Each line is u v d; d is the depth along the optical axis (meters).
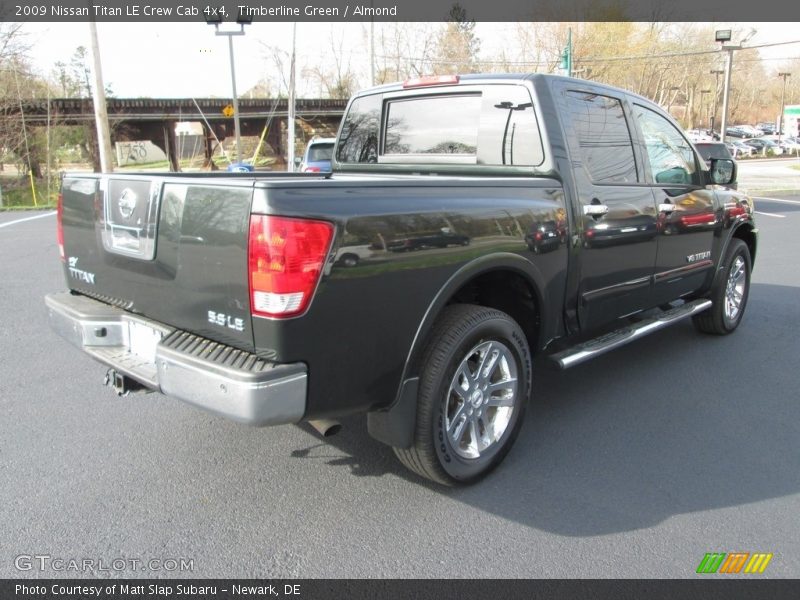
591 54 58.31
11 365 5.02
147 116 38.62
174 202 2.76
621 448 3.72
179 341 2.77
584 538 2.85
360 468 3.47
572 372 5.01
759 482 3.35
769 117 106.94
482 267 3.11
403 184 2.84
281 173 4.45
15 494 3.16
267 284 2.43
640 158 4.44
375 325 2.71
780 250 11.17
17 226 14.70
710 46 67.81
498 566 2.67
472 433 3.24
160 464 3.48
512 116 3.81
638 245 4.30
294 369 2.51
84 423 3.98
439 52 57.50
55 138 32.59
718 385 4.71
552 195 3.60
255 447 3.69
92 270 3.40
